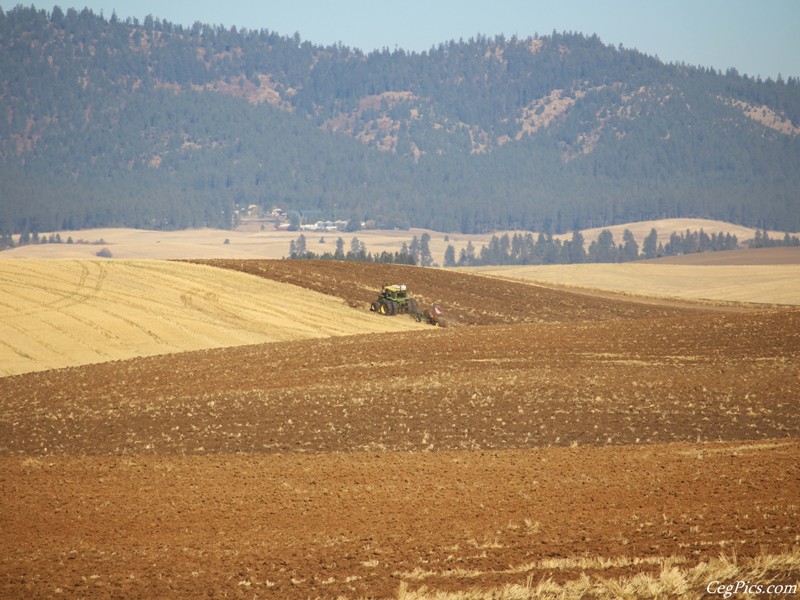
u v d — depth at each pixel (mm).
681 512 63156
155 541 61688
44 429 108375
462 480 77250
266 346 173875
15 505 71938
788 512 61000
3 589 51750
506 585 47000
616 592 44812
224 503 71750
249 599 48906
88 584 52406
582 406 112312
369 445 97062
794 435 96812
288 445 98188
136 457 93188
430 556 55406
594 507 66188
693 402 112438
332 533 62156
